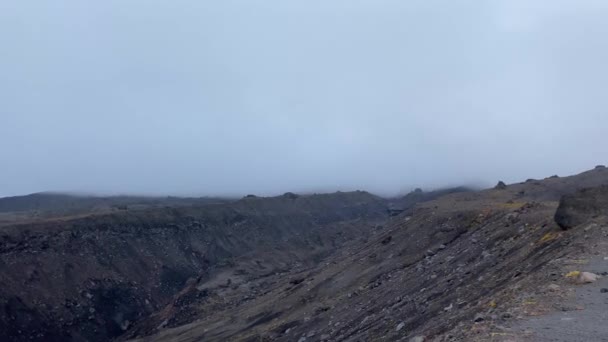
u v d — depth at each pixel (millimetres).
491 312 15516
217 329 54281
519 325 12914
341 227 121062
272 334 43812
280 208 149625
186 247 119375
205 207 133875
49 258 94500
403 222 62250
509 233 33250
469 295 24953
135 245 110625
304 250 103812
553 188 69750
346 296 44719
